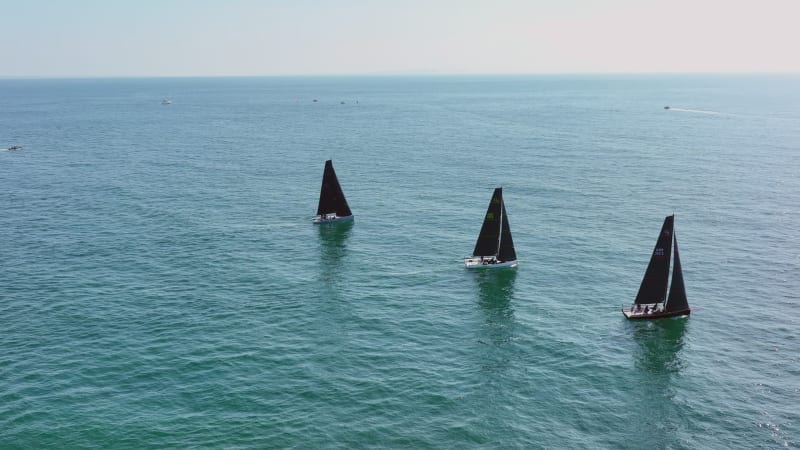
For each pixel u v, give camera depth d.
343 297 71.69
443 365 55.91
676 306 65.56
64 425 46.09
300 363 55.81
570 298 71.44
